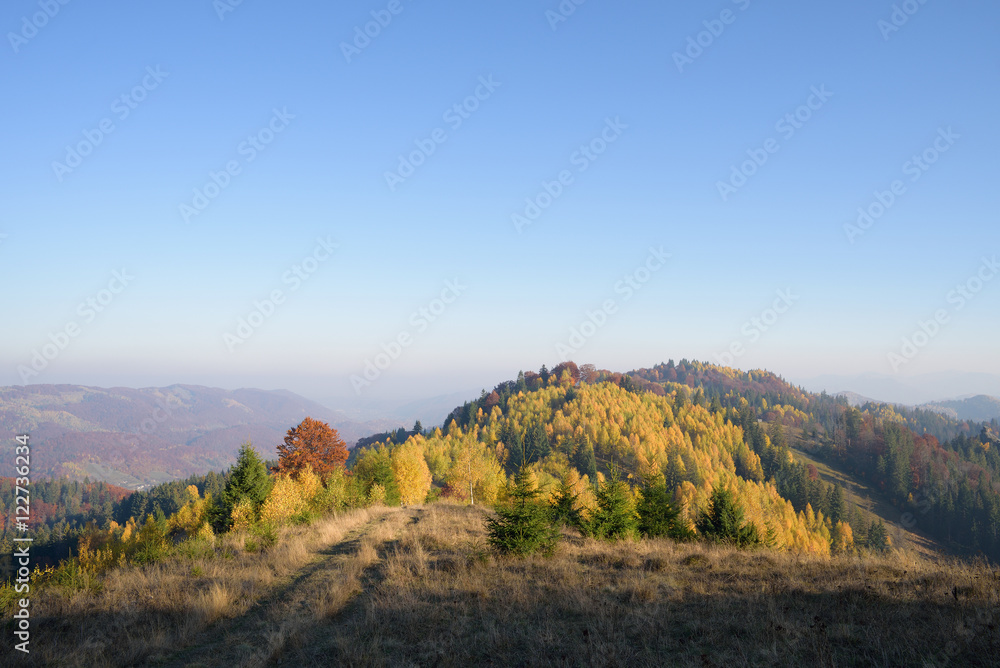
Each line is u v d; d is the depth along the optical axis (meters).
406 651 7.90
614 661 6.76
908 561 11.30
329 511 28.94
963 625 7.02
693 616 8.41
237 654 8.36
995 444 199.12
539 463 125.25
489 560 13.21
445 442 114.62
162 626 9.80
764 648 6.80
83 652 8.62
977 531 119.38
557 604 9.45
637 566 12.50
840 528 112.38
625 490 18.77
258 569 13.83
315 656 8.01
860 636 7.01
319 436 59.53
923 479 144.00
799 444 198.50
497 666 7.10
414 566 12.98
